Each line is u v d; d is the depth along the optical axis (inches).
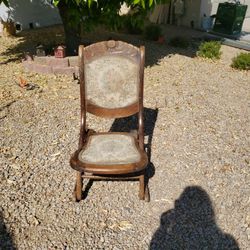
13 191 126.7
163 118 182.2
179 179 136.3
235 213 120.9
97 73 125.0
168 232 111.9
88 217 116.6
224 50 339.9
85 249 104.7
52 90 210.4
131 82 126.3
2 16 347.6
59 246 105.5
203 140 163.6
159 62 277.4
